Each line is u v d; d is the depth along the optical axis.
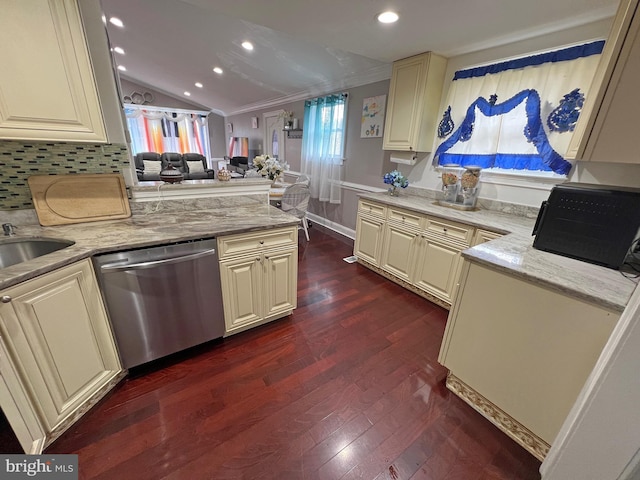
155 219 1.80
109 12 3.14
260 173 3.42
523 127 2.13
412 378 1.68
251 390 1.56
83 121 1.36
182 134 7.87
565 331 1.10
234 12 1.82
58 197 1.57
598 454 0.84
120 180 1.73
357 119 3.78
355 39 2.21
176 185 1.94
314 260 3.40
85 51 1.30
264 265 1.88
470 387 1.50
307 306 2.41
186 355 1.80
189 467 1.17
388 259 2.86
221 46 3.60
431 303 2.50
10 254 1.42
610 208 1.20
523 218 2.19
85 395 1.36
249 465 1.19
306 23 1.95
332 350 1.89
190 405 1.45
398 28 2.00
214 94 6.48
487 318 1.36
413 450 1.28
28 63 1.19
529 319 1.20
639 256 1.16
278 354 1.84
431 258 2.41
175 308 1.61
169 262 1.49
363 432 1.35
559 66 1.90
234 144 8.06
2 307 0.99
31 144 1.49
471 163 2.50
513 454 1.28
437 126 2.76
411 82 2.63
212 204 2.11
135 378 1.61
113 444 1.25
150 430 1.32
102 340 1.42
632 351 0.72
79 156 1.62
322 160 4.39
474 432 1.37
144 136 7.39
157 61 4.95
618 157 0.99
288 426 1.36
